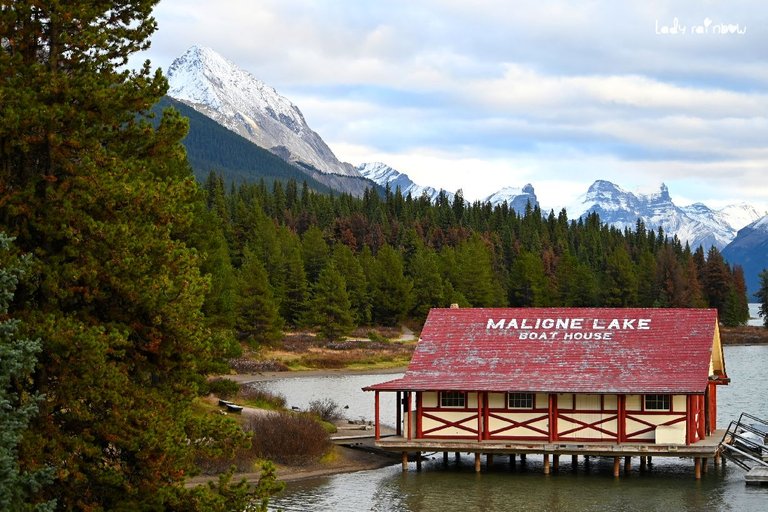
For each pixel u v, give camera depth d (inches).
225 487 849.5
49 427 766.5
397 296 5265.8
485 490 1619.1
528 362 1802.4
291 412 2129.7
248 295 3932.1
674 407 1706.4
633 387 1685.5
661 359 1754.4
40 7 810.2
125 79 857.5
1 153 792.9
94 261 780.0
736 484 1653.5
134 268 796.0
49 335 745.6
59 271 777.6
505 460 1910.7
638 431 1720.0
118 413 776.9
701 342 1774.1
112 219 810.2
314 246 5743.1
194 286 847.7
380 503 1523.1
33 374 778.8
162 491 786.2
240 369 3550.7
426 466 1831.9
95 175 797.2
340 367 3833.7
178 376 868.0
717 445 1678.2
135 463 803.4
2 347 674.2
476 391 1724.9
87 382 761.6
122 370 808.3
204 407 1931.6
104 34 832.9
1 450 667.4
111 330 792.3
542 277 6279.5
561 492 1599.4
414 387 1753.2
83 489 782.5
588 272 6323.8
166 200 844.0
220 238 1982.0
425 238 7603.4
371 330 5049.2
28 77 804.6
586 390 1685.5
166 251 832.9
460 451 1747.0
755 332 6309.1
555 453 1702.8
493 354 1836.9
